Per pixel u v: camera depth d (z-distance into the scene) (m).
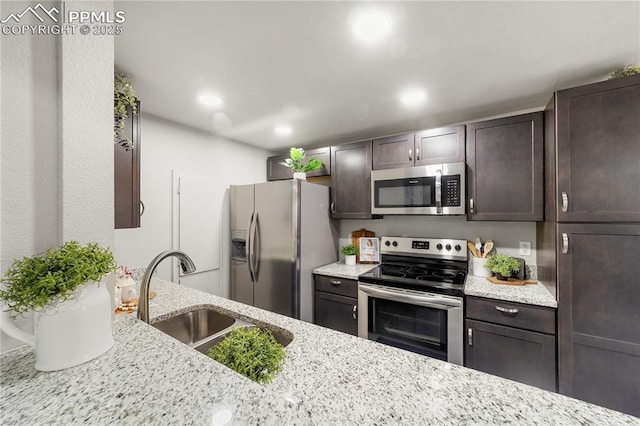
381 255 2.74
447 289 1.87
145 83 1.68
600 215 1.39
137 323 0.87
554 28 1.18
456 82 1.69
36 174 0.70
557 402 0.59
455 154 2.13
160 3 1.03
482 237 2.35
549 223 1.70
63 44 0.73
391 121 2.39
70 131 0.74
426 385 0.66
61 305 0.60
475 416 0.55
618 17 1.10
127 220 1.42
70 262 0.63
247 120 2.36
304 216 2.47
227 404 0.51
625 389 1.35
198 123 2.45
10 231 0.66
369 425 0.52
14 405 0.50
